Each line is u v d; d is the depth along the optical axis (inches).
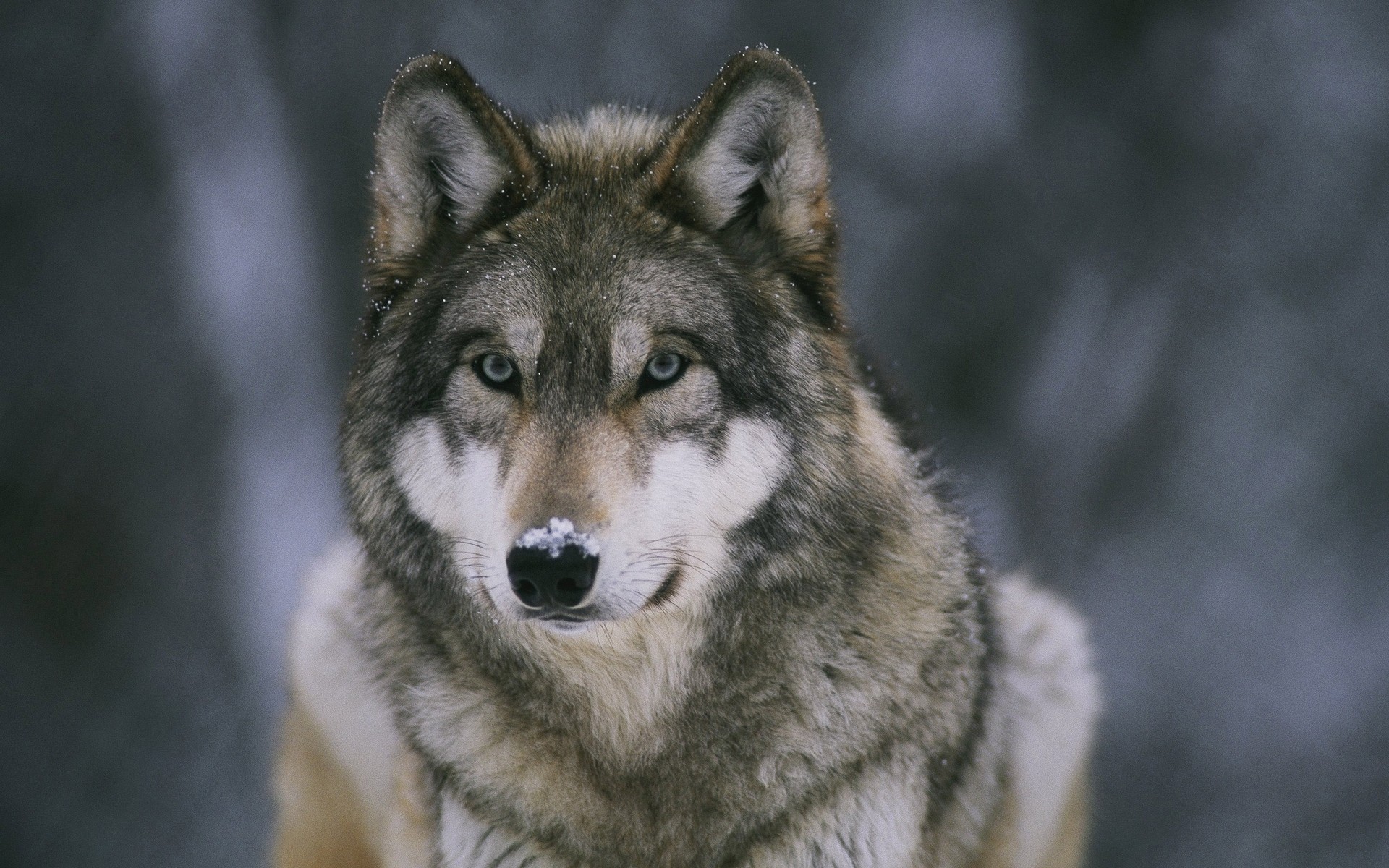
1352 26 805.2
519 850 261.9
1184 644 730.8
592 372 241.9
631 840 260.4
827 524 254.7
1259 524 758.5
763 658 254.5
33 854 671.1
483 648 259.0
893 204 789.9
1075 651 335.9
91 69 783.1
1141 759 697.6
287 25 789.9
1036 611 335.9
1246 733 706.8
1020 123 797.9
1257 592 743.1
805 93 255.9
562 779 258.4
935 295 780.0
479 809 262.2
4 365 748.0
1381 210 797.9
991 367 780.0
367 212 764.0
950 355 779.4
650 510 235.6
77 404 751.1
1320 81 805.9
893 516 263.7
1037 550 737.6
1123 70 807.1
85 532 733.3
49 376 753.0
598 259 247.9
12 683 705.0
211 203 788.0
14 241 767.7
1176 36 802.8
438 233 270.8
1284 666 725.3
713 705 255.8
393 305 269.1
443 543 257.1
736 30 804.6
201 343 770.2
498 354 247.0
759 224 265.0
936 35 797.2
